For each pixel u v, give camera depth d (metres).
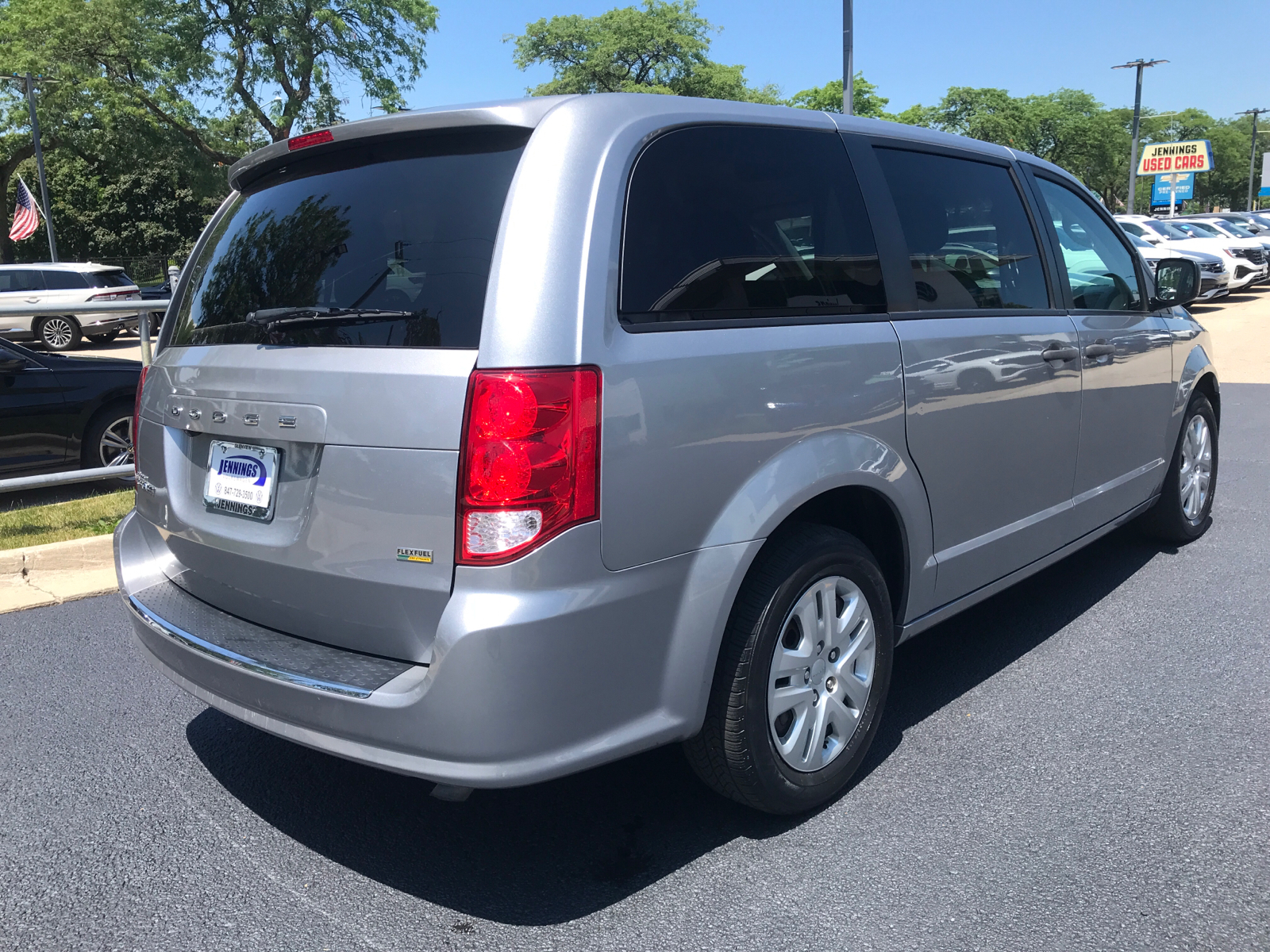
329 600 2.36
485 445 2.10
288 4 34.50
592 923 2.36
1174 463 4.95
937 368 3.05
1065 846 2.62
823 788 2.77
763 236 2.65
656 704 2.36
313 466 2.34
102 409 7.21
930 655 3.95
